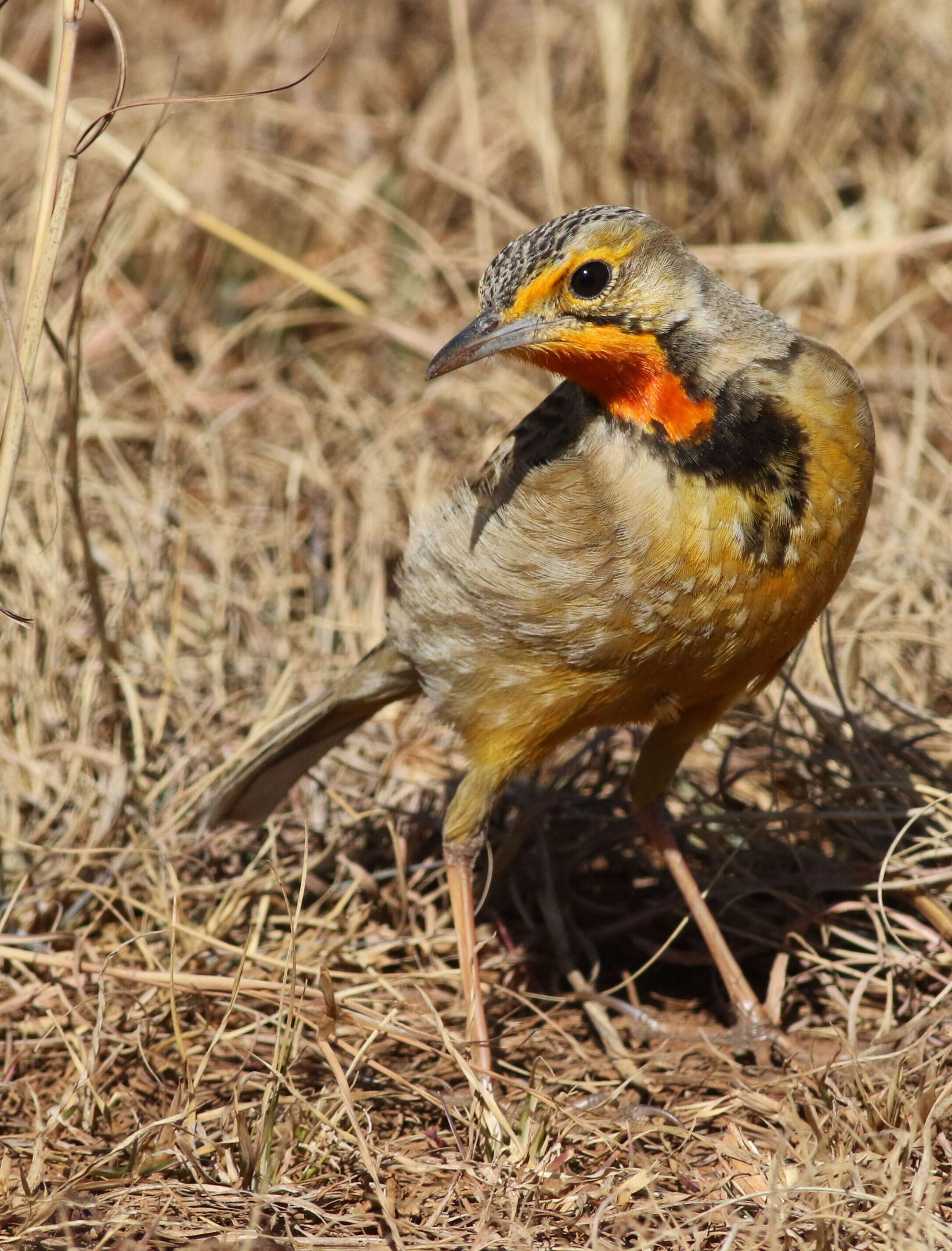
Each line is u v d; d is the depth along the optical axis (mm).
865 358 13688
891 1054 7418
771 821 9195
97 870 9375
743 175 15148
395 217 14656
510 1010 8867
